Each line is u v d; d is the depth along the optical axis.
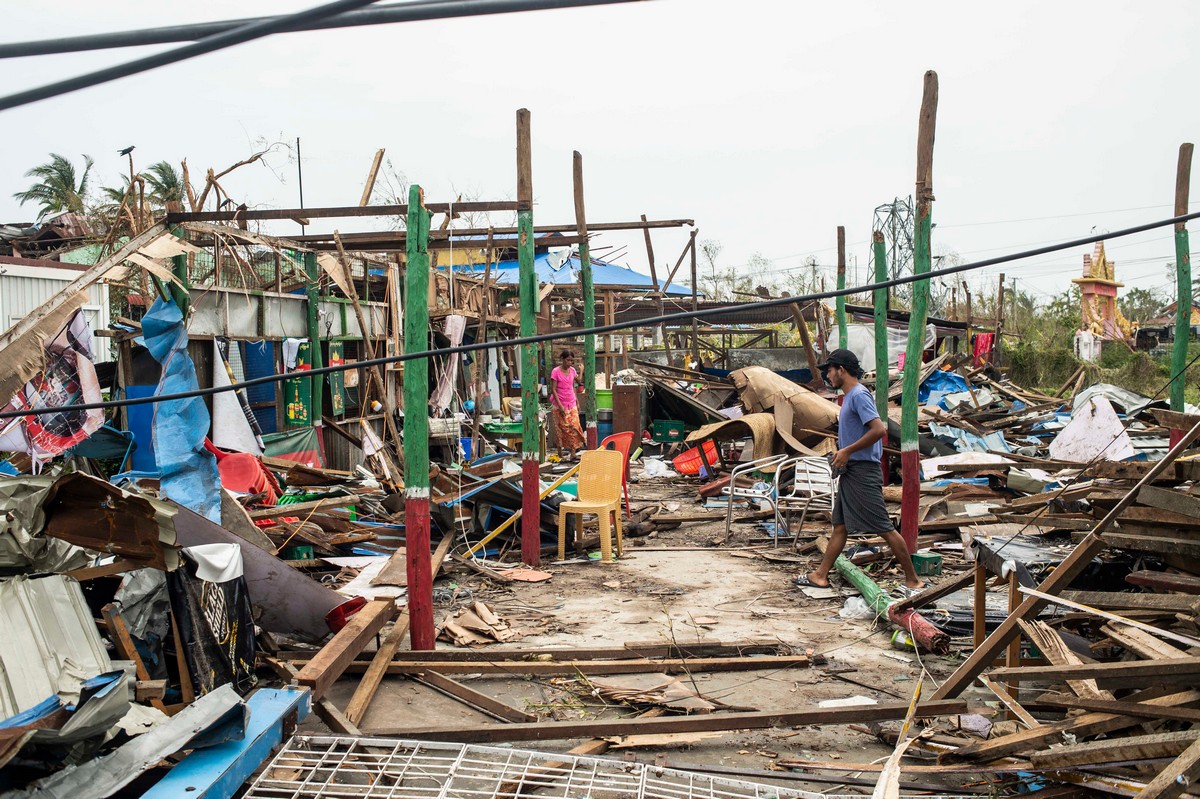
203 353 10.84
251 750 3.84
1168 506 4.74
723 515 11.74
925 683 5.81
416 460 6.32
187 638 4.54
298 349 12.88
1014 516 8.13
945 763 4.32
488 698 5.36
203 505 7.18
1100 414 13.75
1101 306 40.88
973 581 6.37
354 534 8.88
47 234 20.39
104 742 3.57
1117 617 4.31
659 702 5.38
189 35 1.91
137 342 10.18
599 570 9.12
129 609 4.64
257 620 5.70
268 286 13.05
